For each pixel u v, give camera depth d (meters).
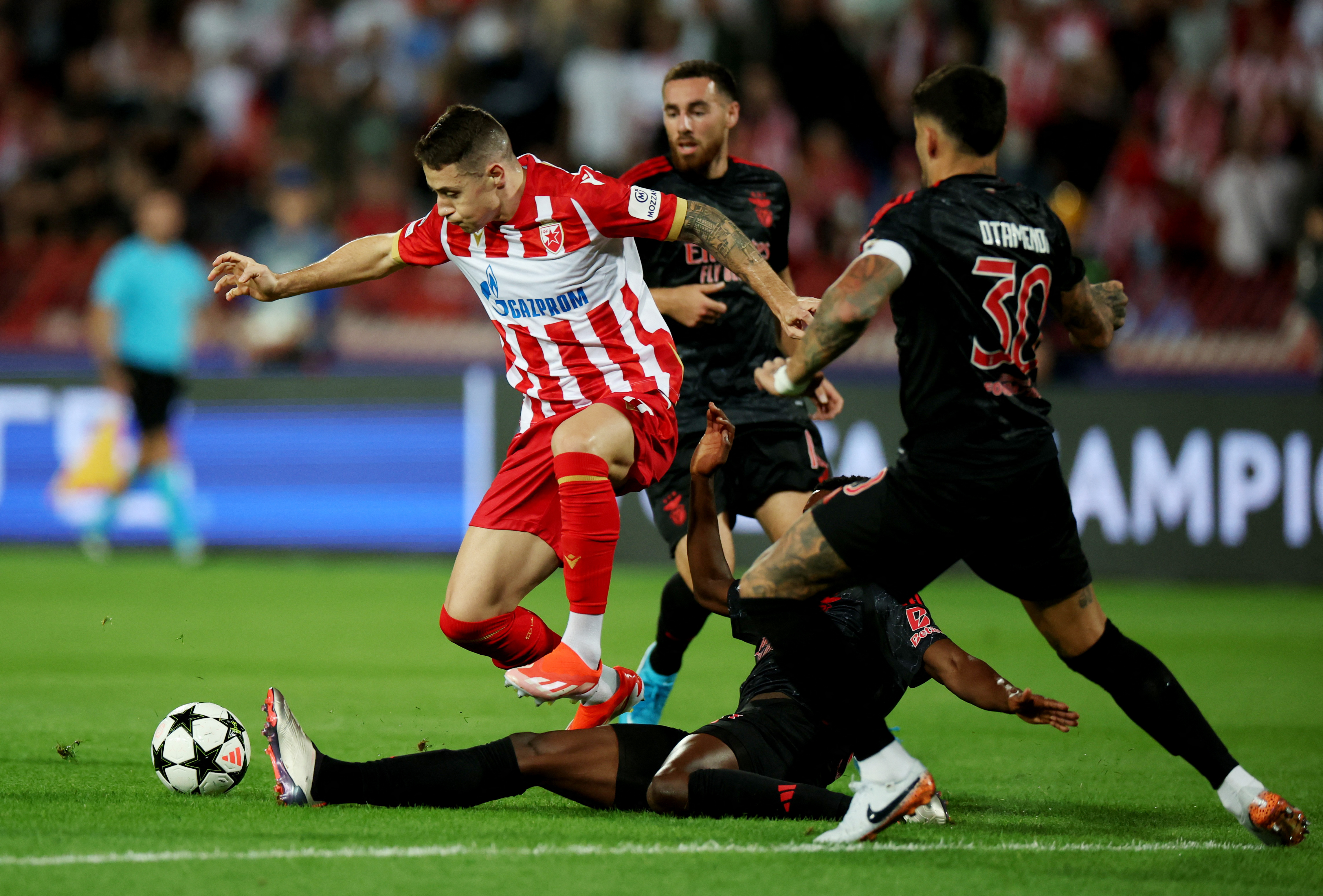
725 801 14.16
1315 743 20.55
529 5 55.50
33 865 12.35
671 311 19.47
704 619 19.23
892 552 13.43
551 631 17.17
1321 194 51.91
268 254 46.06
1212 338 45.44
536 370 16.84
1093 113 52.72
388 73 55.31
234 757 15.33
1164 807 16.06
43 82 56.94
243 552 44.00
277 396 43.81
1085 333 14.91
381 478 43.09
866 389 41.00
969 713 22.98
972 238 13.16
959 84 13.53
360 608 34.44
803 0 54.09
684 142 19.98
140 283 41.59
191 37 58.06
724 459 15.62
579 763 14.58
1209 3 57.44
